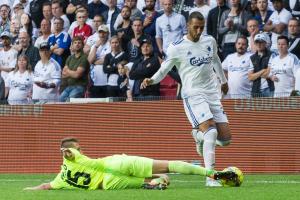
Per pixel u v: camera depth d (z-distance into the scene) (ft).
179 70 81.46
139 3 137.90
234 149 117.29
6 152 126.52
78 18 140.36
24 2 152.46
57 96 136.67
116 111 122.42
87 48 136.05
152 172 72.43
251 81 124.67
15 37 151.02
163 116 119.96
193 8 135.23
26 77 139.95
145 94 127.54
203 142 79.97
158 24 134.31
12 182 98.12
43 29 143.74
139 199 61.16
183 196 63.82
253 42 127.54
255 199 61.31
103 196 63.93
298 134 114.42
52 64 137.08
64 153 71.67
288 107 115.03
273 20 129.18
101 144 123.03
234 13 130.82
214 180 79.41
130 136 121.70
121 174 72.28
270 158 115.96
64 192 68.95
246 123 116.88
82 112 123.75
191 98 80.18
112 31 137.80
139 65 127.85
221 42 131.34
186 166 73.10
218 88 88.48
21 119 125.90
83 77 133.39
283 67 121.80
